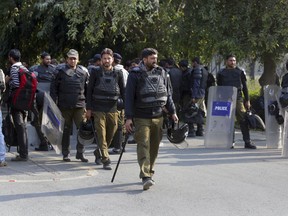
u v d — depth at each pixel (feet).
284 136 33.81
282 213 20.98
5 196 23.07
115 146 34.17
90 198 22.94
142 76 24.34
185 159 32.55
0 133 29.55
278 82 49.98
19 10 67.92
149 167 24.63
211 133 37.99
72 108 31.01
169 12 50.06
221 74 38.29
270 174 28.14
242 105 37.96
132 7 45.52
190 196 23.39
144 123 24.38
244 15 44.65
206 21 45.85
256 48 45.55
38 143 36.81
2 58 71.51
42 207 21.48
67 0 50.03
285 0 43.93
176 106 43.70
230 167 30.07
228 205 22.00
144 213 20.79
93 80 29.04
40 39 68.85
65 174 27.86
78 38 62.59
